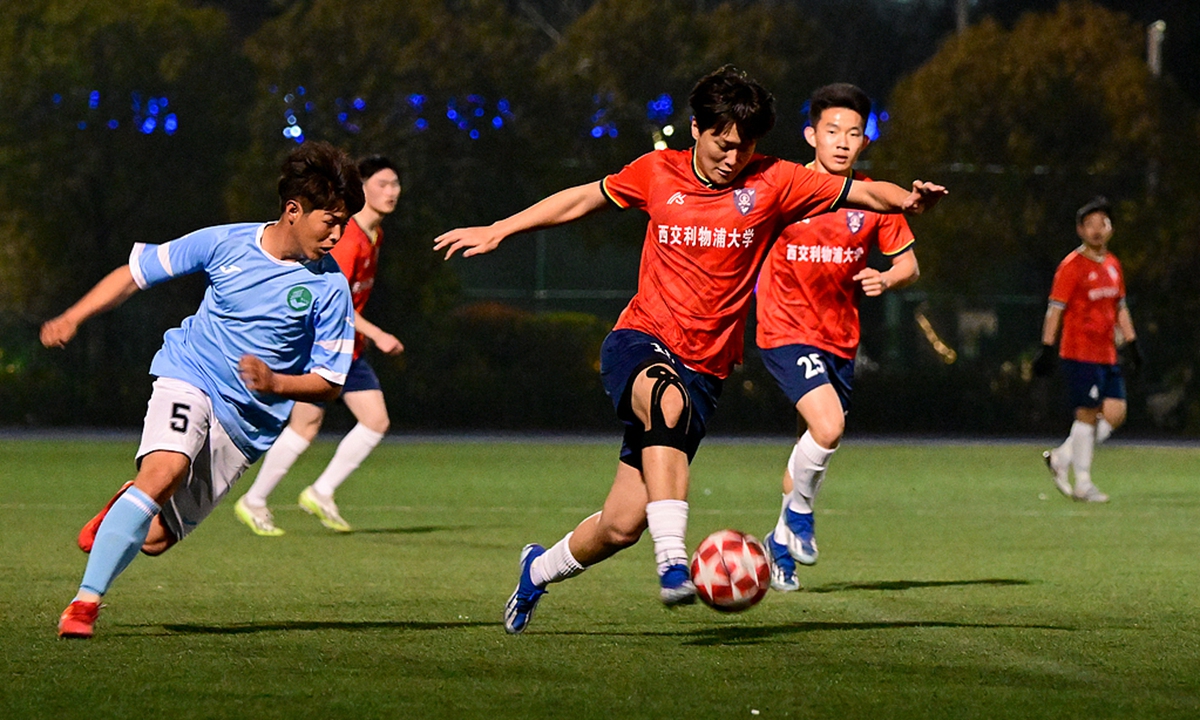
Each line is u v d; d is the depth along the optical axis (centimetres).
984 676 1105
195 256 1221
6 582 1612
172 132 5750
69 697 992
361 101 5581
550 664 1135
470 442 4925
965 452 4641
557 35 8638
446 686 1044
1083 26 6200
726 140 1191
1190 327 6028
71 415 5559
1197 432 5838
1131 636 1298
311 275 1216
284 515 2567
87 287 5828
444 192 5719
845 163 1678
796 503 1609
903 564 1909
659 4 5909
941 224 6022
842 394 1695
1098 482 3472
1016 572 1816
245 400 1222
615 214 5978
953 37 6338
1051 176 6038
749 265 1247
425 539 2169
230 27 6100
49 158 5669
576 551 1209
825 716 964
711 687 1051
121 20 5741
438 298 5831
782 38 6153
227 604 1465
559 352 5934
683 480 1121
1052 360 2939
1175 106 6109
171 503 1246
